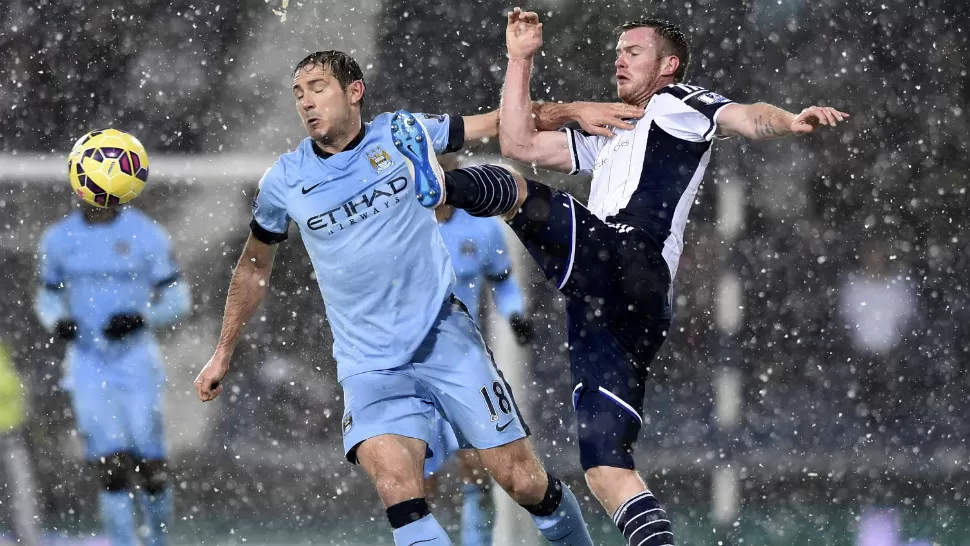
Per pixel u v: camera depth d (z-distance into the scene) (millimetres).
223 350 16453
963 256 42281
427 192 14141
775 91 44938
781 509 28109
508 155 16812
